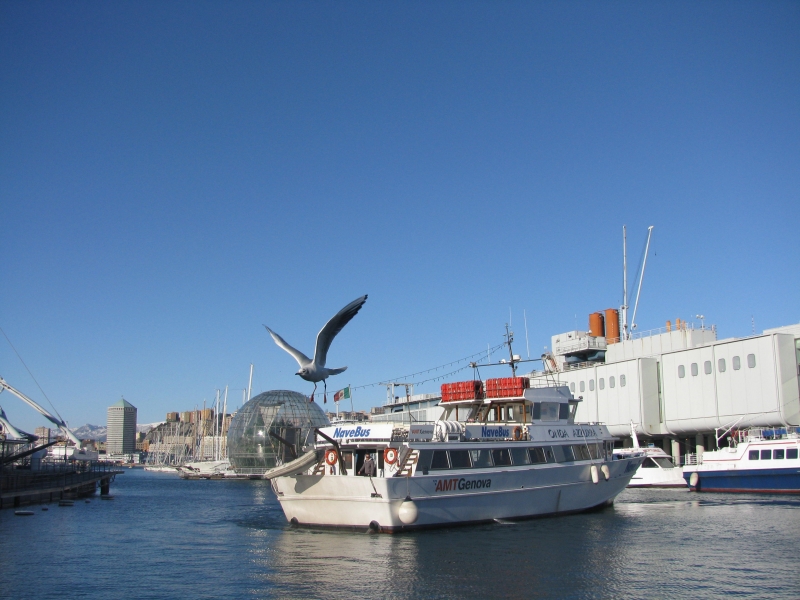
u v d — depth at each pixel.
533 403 49.22
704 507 56.34
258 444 149.50
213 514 62.88
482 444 43.72
